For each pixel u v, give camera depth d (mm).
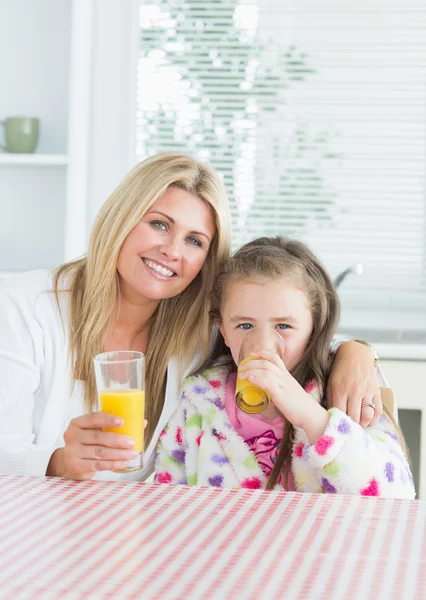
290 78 2895
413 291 2848
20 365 1365
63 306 1434
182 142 2938
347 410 1285
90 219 2799
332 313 1429
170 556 739
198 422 1411
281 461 1307
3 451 1227
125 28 2771
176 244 1378
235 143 2922
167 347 1466
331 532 816
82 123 2650
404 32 2840
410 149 2865
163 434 1438
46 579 684
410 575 705
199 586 671
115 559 731
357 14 2854
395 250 2869
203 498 932
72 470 1012
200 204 1407
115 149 2791
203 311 1474
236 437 1364
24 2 2867
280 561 732
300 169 2902
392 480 1177
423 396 2400
